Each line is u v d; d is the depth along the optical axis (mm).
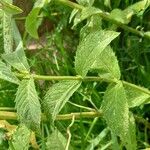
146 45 369
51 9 399
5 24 253
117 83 225
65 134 324
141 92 247
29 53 410
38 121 206
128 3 395
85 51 214
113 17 307
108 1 343
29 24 283
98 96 348
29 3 391
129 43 384
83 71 217
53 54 398
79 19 303
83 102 348
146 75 355
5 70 204
